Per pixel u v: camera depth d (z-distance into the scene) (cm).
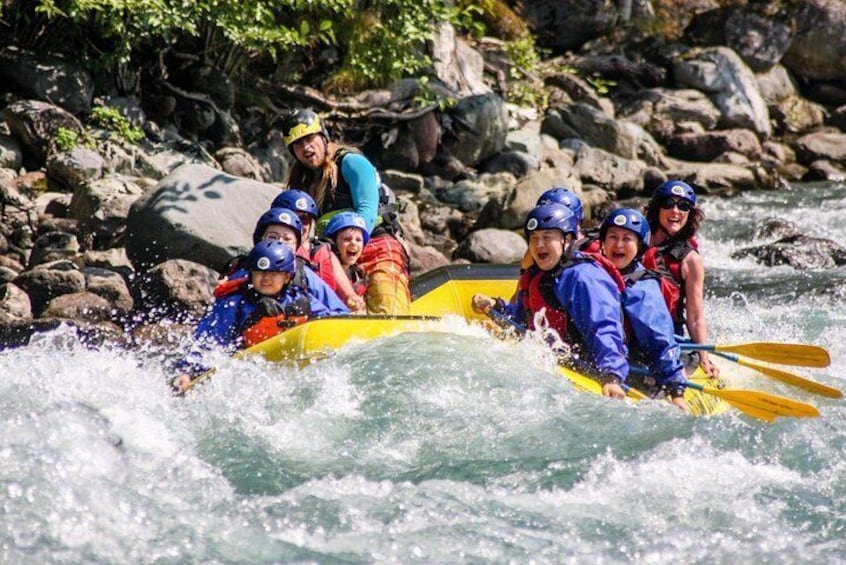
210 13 3244
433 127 3678
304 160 2073
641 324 1728
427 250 2892
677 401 1702
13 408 1569
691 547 1334
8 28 3216
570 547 1330
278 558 1304
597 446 1512
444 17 3828
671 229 1881
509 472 1462
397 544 1329
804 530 1363
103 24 3152
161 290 2416
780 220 3409
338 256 1998
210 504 1402
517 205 3222
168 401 1628
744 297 2648
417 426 1541
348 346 1672
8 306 2336
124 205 2712
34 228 2714
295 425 1551
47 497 1376
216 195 2625
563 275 1712
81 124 3078
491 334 1780
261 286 1730
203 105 3372
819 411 1692
